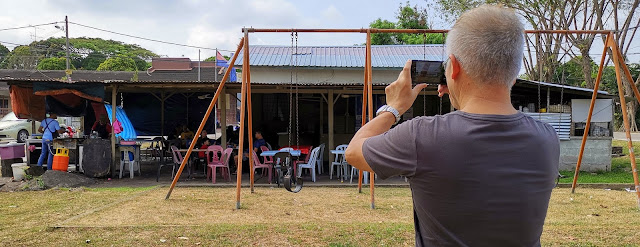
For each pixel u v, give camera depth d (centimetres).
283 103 1412
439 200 133
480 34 136
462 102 145
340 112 1401
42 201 761
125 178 1103
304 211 665
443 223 134
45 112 1192
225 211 659
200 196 804
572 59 2039
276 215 632
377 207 704
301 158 1166
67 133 1226
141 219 588
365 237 466
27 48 4766
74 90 1040
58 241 460
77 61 5081
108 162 1066
